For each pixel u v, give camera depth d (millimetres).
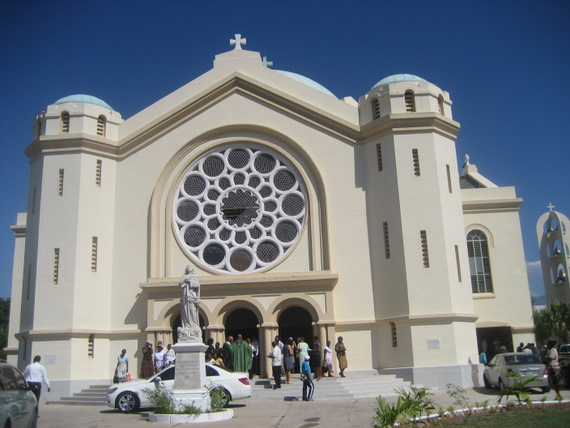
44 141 29250
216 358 25891
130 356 28234
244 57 32000
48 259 28016
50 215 28562
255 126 30688
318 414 17938
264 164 30766
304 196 29906
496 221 32750
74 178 28953
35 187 29812
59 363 26688
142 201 30109
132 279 29078
